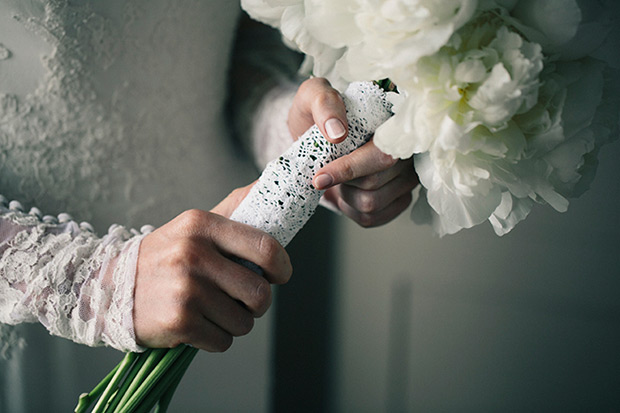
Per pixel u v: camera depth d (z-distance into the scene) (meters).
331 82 0.50
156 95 0.66
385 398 1.03
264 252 0.45
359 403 1.05
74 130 0.62
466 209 0.41
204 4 0.66
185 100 0.68
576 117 0.39
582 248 0.86
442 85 0.36
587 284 0.86
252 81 0.71
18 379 0.68
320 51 0.47
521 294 0.91
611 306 0.85
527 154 0.39
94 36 0.60
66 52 0.59
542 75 0.38
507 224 0.43
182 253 0.44
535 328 0.91
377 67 0.37
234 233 0.45
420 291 0.98
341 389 1.06
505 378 0.94
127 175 0.66
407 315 0.99
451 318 0.96
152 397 0.46
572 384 0.90
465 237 0.93
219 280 0.45
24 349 0.68
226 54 0.71
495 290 0.93
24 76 0.59
